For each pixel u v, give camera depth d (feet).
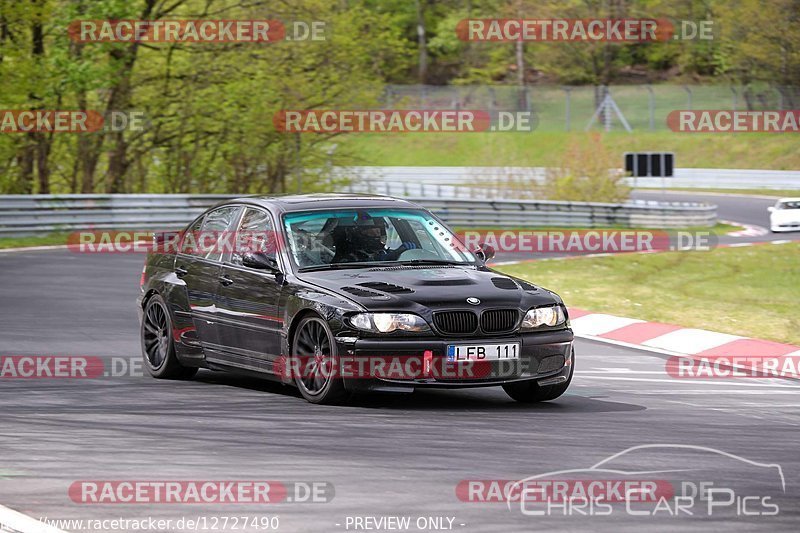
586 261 254.06
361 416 80.94
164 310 100.83
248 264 91.09
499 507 55.88
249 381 99.55
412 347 82.53
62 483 60.29
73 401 86.94
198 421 78.43
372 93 422.41
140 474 62.34
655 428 79.20
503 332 85.20
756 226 435.12
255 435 73.46
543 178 464.24
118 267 213.46
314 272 89.35
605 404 90.22
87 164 383.04
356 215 95.09
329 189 418.72
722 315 162.50
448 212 359.25
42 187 377.91
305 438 72.54
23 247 256.52
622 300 179.11
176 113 387.55
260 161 405.39
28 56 344.28
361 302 83.46
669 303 177.68
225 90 381.81
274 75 390.63
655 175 425.28
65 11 346.13
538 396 89.71
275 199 98.12
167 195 312.29
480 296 85.51
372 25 427.33
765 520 54.29
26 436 72.79
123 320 143.13
